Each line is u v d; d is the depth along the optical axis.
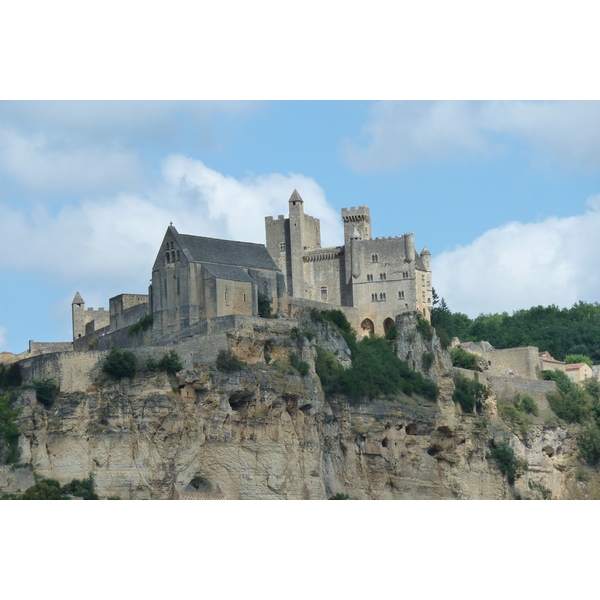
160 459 192.62
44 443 193.38
